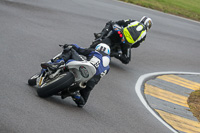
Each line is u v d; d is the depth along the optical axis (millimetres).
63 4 55312
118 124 21578
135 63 39781
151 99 29484
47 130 16828
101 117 21844
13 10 44312
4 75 23609
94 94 26172
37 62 29297
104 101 25297
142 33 34188
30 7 48156
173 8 79812
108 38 33406
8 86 21500
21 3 49031
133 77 34469
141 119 23953
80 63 20391
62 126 18000
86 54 21641
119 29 33094
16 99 19594
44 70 21391
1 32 34656
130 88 30766
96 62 21109
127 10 63594
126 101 26891
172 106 29016
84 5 58531
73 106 22297
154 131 22406
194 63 46875
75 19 48469
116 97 27125
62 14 49062
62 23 44906
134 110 25391
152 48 47344
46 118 18281
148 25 35438
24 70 26203
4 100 18891
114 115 23031
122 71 35469
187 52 50625
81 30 44312
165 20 65000
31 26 39844
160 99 30062
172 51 48750
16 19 40750
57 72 20562
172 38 54781
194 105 30594
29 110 18578
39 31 38938
